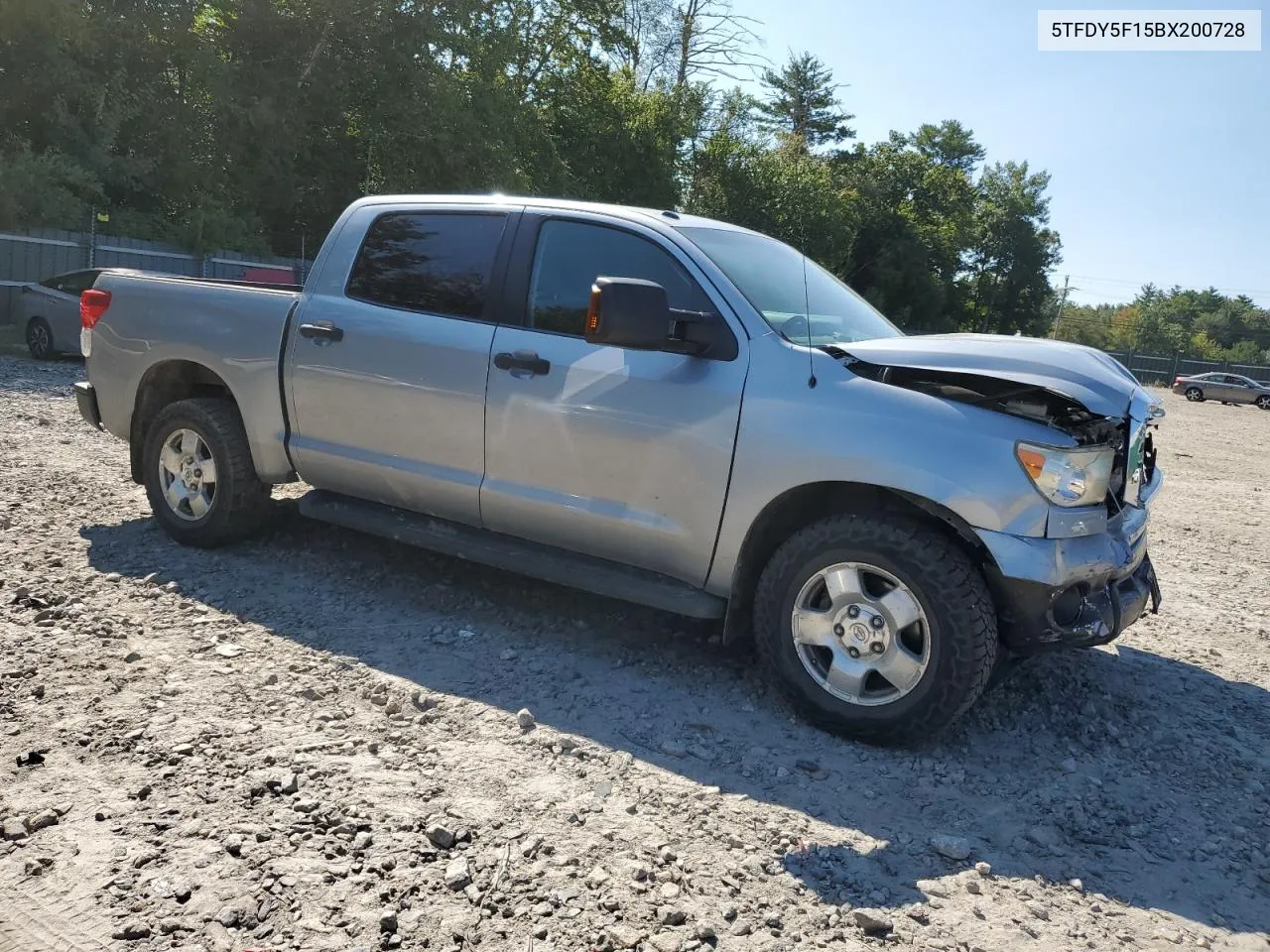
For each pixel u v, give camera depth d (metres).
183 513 5.50
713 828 3.09
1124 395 3.81
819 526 3.84
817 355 3.91
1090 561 3.66
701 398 4.02
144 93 22.12
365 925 2.48
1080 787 3.64
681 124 33.91
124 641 4.14
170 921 2.42
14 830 2.73
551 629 4.74
